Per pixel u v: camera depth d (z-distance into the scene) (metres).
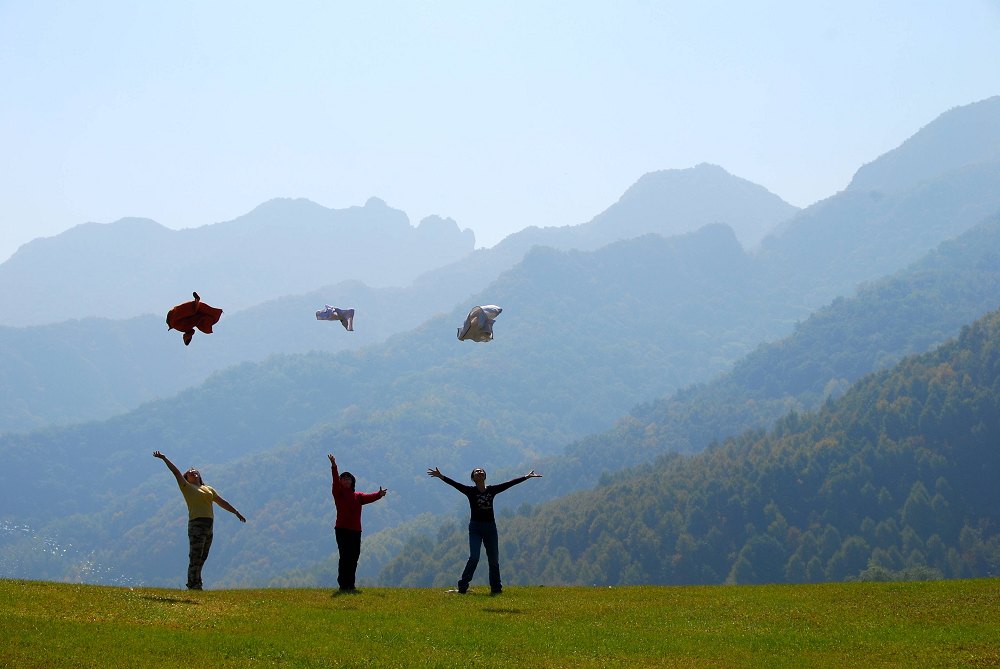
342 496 24.92
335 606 22.67
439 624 20.80
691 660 18.11
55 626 18.31
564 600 24.75
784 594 25.83
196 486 24.41
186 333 22.02
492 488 25.64
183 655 17.17
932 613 22.19
